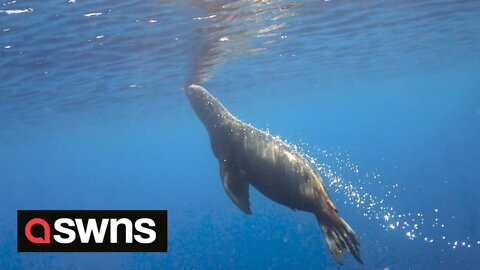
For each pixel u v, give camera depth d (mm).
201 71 20078
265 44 17469
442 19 18516
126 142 63344
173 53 15859
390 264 20422
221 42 15297
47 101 22672
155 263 32688
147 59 16375
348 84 42625
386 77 41875
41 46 12820
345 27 16891
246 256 29656
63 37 12234
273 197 5719
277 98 43625
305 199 5359
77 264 36250
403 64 33969
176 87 24594
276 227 36188
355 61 27609
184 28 12812
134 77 19828
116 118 35875
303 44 19031
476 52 34531
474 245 20859
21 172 82938
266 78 28375
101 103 26500
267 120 73250
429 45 25906
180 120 46844
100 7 10156
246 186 5984
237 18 12578
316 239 29453
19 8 9508
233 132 6863
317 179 5441
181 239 40125
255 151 6086
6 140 37125
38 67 15312
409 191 36125
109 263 34750
